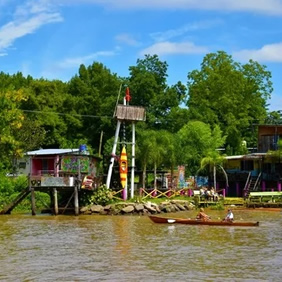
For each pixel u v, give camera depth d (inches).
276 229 1733.5
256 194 2743.6
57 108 3641.7
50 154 2458.2
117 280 1011.9
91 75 3885.3
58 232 1683.1
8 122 2652.6
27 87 3705.7
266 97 3954.2
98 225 1865.2
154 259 1207.6
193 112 3622.0
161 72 3772.1
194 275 1050.7
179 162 2979.8
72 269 1107.9
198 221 1849.2
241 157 3080.7
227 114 3708.2
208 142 3329.2
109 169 2516.0
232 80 3789.4
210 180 3154.5
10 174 3038.9
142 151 2694.4
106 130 3558.1
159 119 3565.5
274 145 3161.9
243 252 1298.0
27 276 1049.5
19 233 1664.6
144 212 2255.2
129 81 3676.2
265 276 1043.3
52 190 2290.8
